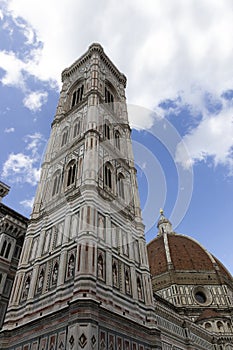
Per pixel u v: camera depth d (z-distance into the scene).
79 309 22.03
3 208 40.88
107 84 60.25
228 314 74.19
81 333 20.77
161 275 93.00
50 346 21.98
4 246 37.03
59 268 27.48
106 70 63.75
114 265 28.97
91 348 20.14
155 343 26.48
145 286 31.05
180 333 43.22
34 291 27.84
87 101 50.09
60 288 25.42
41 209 37.16
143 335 26.22
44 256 30.62
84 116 47.06
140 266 32.78
